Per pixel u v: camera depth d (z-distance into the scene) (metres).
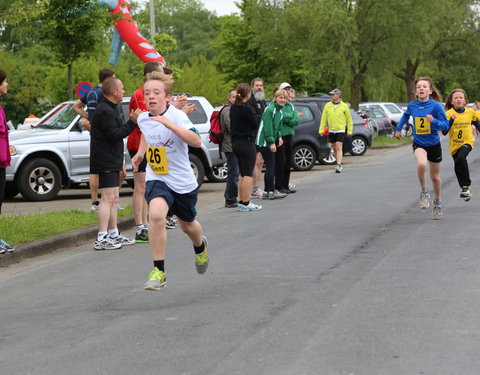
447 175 19.20
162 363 5.48
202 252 7.99
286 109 16.45
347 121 22.36
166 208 7.39
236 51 51.44
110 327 6.53
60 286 8.47
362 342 5.76
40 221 12.33
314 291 7.50
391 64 47.50
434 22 48.41
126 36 27.50
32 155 17.56
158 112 7.43
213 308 7.00
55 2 22.22
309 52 47.09
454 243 9.80
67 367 5.52
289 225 12.09
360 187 17.42
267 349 5.68
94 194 14.33
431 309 6.65
